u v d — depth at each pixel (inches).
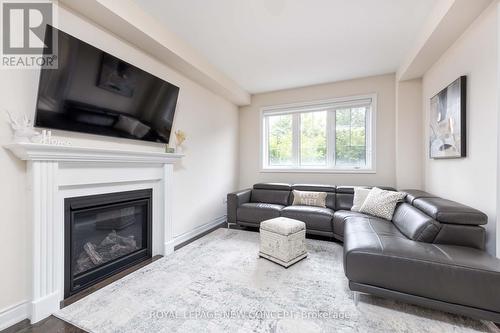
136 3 82.0
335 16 89.0
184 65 113.6
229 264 94.3
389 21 92.0
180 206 124.3
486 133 72.9
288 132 176.4
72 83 69.2
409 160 134.3
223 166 167.5
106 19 77.9
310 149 169.2
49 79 63.8
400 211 99.0
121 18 77.4
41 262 62.8
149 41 91.6
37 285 61.9
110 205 86.4
